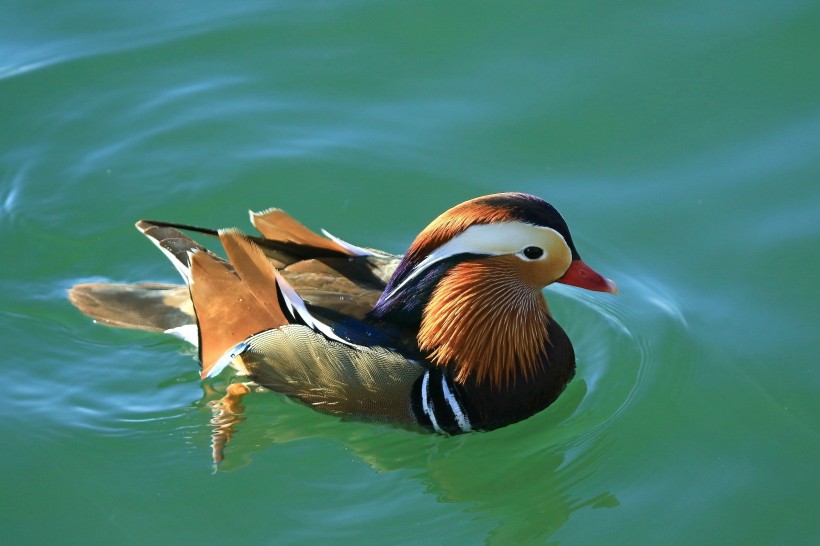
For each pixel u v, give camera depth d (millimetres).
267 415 12438
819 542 10820
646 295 13578
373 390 11562
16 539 10883
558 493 11688
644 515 11250
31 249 14062
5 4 17094
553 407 12602
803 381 12461
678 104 15734
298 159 15180
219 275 11758
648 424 12320
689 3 17156
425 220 14617
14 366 12742
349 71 16375
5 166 14914
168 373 12781
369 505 11430
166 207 14672
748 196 14477
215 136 15438
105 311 12688
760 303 13305
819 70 16000
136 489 11484
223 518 11180
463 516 11344
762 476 11547
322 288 11906
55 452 11812
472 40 16844
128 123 15547
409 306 11648
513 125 15594
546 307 12414
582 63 16375
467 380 11914
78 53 16359
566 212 14477
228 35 16812
